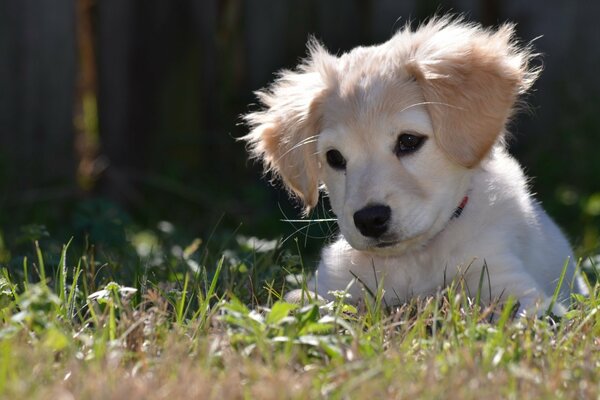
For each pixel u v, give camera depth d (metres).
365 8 8.69
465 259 4.52
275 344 3.46
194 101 8.66
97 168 8.40
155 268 5.28
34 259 5.42
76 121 8.19
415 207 4.31
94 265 5.16
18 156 7.84
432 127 4.41
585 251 5.91
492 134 4.52
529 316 3.90
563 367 3.35
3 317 3.89
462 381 3.09
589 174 8.27
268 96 5.29
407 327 3.69
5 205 7.66
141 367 3.36
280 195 8.41
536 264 4.75
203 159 8.72
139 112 8.49
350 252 4.79
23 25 7.83
